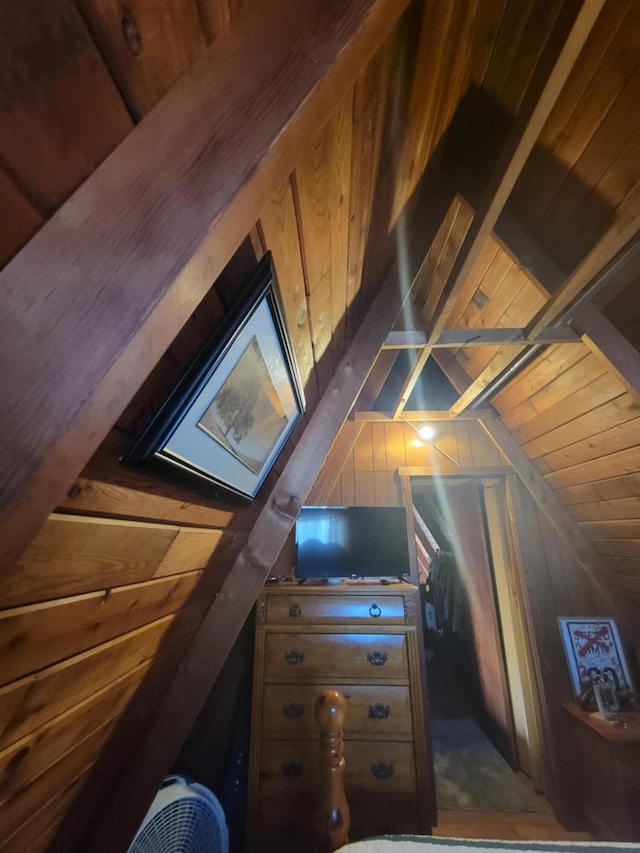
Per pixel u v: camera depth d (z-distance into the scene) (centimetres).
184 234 37
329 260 98
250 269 63
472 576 358
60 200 35
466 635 389
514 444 278
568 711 234
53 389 32
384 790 183
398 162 113
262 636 203
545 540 272
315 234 83
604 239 123
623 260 134
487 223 129
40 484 32
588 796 221
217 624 131
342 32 45
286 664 199
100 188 36
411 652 199
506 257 184
